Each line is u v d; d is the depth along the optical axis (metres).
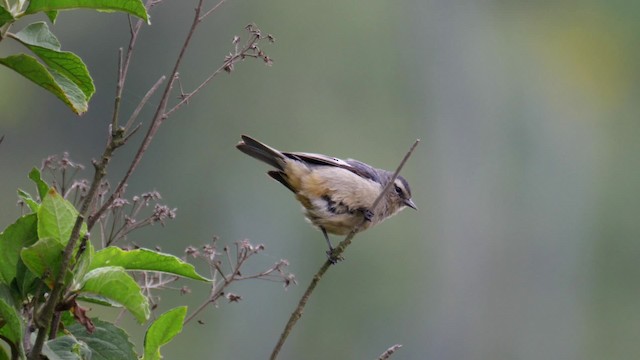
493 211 21.69
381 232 19.45
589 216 22.27
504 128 22.42
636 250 22.16
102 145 18.12
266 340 17.62
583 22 23.08
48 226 3.74
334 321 18.47
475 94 22.33
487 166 22.08
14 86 18.09
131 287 3.76
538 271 21.52
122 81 3.76
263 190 19.25
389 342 18.80
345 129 21.05
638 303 21.61
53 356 3.64
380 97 21.64
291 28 20.81
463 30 22.52
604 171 22.78
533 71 22.73
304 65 20.97
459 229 21.09
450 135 21.95
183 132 19.03
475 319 20.27
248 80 20.08
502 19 22.78
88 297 3.79
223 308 17.16
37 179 4.44
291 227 19.16
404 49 21.88
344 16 21.22
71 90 4.12
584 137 22.75
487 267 21.08
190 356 16.33
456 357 19.70
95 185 3.71
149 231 17.33
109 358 3.91
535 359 20.91
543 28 23.11
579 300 21.44
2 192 17.08
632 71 23.19
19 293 3.79
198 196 18.70
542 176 22.45
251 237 18.95
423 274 19.84
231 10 19.94
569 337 21.12
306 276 18.75
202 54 19.69
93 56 18.55
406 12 21.91
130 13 3.94
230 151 19.42
